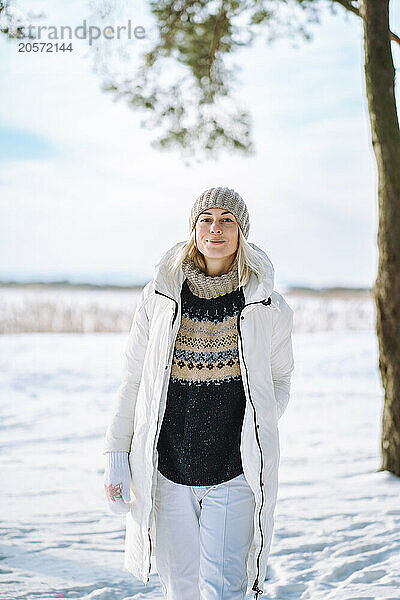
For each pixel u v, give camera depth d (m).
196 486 2.69
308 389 12.29
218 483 2.68
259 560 2.65
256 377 2.68
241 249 2.75
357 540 4.51
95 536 4.73
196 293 2.74
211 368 2.69
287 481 6.24
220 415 2.68
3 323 20.11
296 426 9.20
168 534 2.74
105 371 13.98
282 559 4.25
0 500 5.68
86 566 4.13
